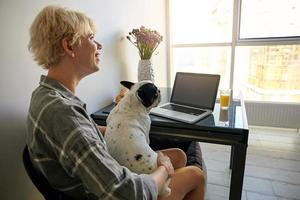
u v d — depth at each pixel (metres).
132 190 0.73
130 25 2.22
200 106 1.59
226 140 1.31
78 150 0.70
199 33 3.24
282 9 2.82
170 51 3.32
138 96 1.21
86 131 0.73
